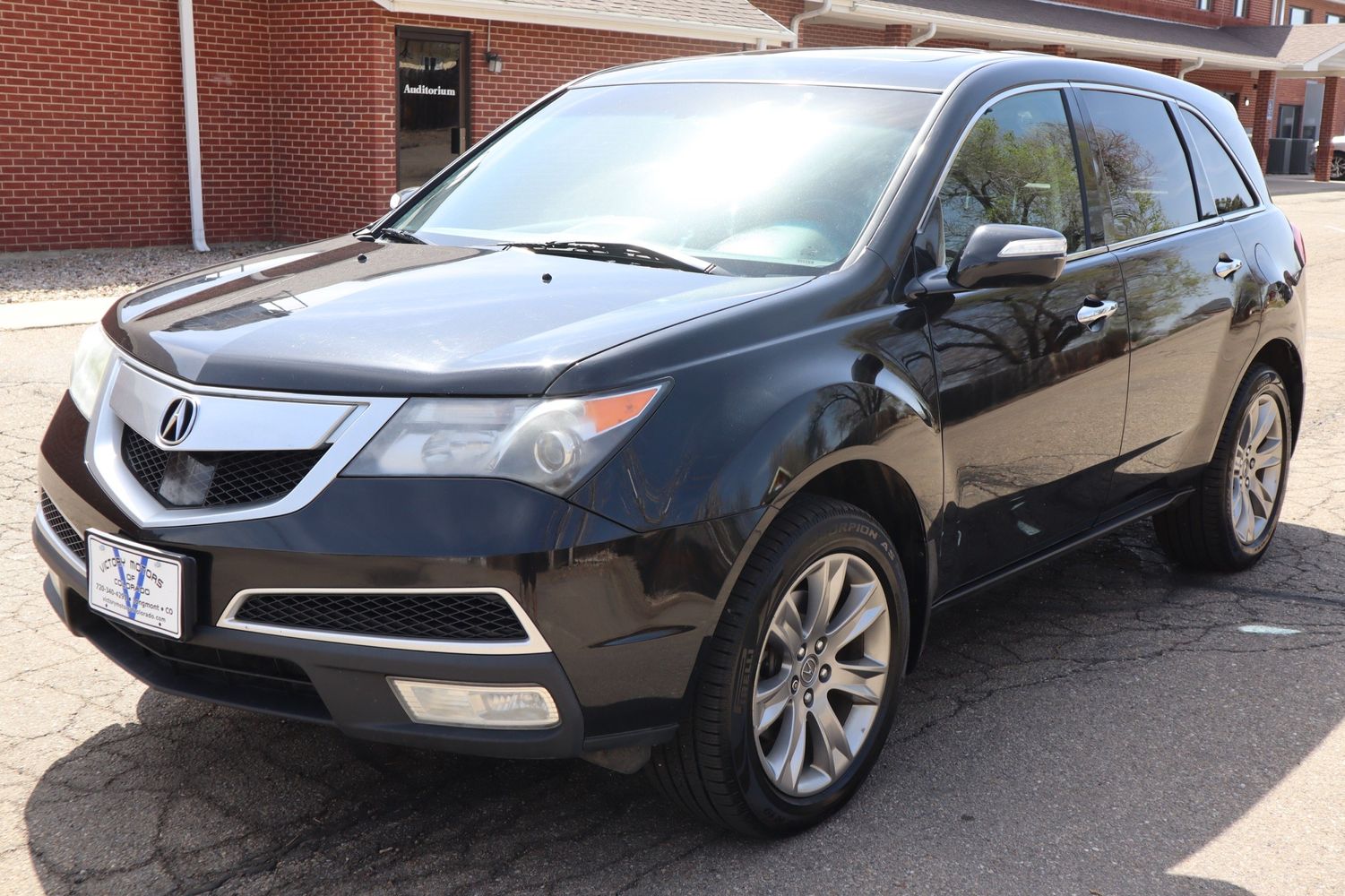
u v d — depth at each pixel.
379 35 14.11
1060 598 4.64
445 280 3.12
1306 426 7.39
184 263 13.23
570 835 2.93
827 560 2.90
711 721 2.69
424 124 14.88
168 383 2.75
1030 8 27.14
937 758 3.36
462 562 2.41
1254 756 3.41
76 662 3.78
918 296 3.19
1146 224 4.21
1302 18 41.22
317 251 3.69
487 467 2.45
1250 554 4.90
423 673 2.48
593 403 2.51
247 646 2.56
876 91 3.69
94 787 3.07
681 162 3.67
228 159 15.01
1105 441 3.89
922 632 3.31
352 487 2.48
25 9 12.98
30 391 7.00
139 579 2.66
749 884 2.75
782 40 18.23
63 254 13.44
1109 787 3.23
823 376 2.85
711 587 2.60
